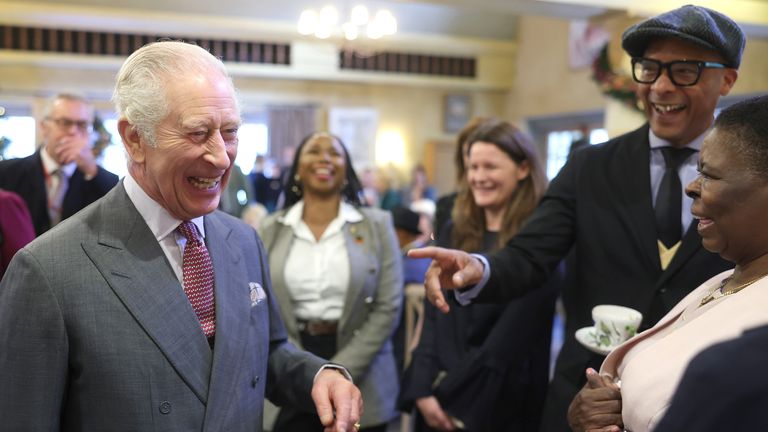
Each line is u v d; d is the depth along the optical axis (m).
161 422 0.99
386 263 2.26
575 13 4.93
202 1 8.72
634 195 1.41
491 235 2.05
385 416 2.12
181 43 1.02
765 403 0.57
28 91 9.05
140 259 1.03
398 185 10.18
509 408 1.77
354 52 10.16
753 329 0.63
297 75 9.99
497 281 1.44
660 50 1.33
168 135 0.97
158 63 0.97
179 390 1.01
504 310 1.82
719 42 1.26
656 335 1.06
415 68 10.63
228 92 1.01
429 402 1.86
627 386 0.94
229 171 1.05
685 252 1.30
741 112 0.87
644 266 1.37
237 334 1.12
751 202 0.85
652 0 4.78
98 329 0.96
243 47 9.68
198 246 1.12
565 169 1.59
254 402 1.14
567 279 1.63
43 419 0.93
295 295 2.17
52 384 0.94
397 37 9.92
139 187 1.06
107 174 2.69
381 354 2.20
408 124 11.02
